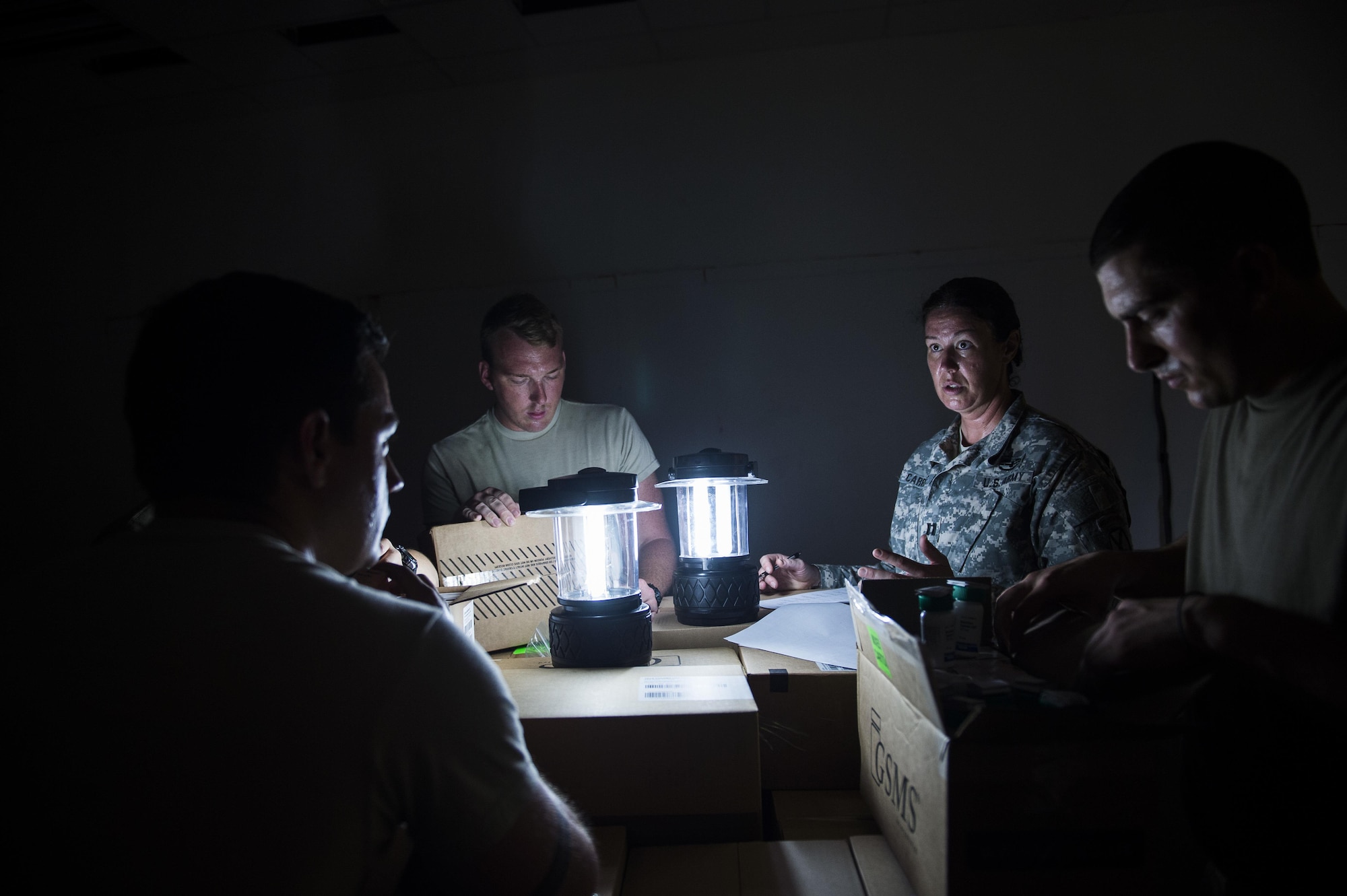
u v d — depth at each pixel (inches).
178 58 100.0
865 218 101.7
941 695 30.3
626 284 105.5
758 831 38.2
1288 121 94.7
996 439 60.3
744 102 103.4
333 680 21.0
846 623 53.0
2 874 20.2
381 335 28.2
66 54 97.3
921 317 66.1
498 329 74.5
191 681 20.6
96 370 116.5
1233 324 27.9
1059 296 98.0
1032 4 93.9
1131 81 97.0
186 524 23.4
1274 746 28.6
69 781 20.2
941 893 27.4
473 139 108.5
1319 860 27.8
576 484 45.3
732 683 42.9
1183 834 27.1
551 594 56.2
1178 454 95.0
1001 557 57.7
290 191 112.3
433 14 91.6
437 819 22.3
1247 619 25.2
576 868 24.3
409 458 108.7
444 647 22.8
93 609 21.6
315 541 26.3
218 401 23.7
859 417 102.1
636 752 38.2
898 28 98.3
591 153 106.3
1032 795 26.8
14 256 118.5
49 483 117.0
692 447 104.6
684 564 56.8
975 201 99.7
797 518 103.2
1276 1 94.7
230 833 20.0
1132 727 26.3
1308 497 28.0
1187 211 27.2
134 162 116.1
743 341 103.8
